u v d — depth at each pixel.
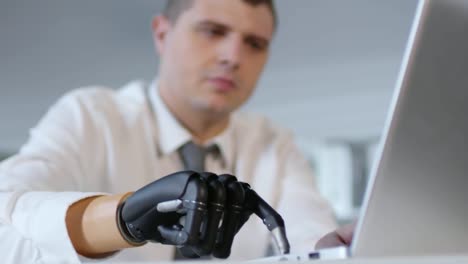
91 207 0.61
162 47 1.43
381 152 0.51
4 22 2.87
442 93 0.51
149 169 1.38
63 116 1.33
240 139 1.53
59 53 2.96
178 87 1.36
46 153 1.17
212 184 0.54
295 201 1.38
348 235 0.75
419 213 0.52
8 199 0.67
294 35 3.01
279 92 3.13
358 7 2.90
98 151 1.33
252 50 1.35
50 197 0.65
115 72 3.00
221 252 0.55
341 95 3.13
